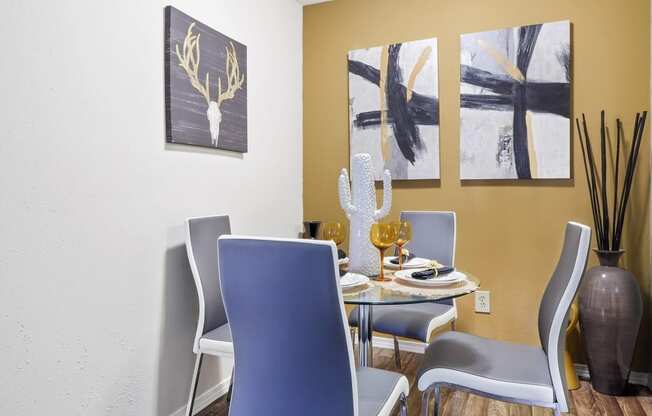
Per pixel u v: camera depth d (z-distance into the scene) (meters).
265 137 2.77
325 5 3.16
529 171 2.61
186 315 2.09
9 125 1.35
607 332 2.23
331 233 1.86
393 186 2.98
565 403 1.37
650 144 2.38
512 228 2.70
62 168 1.51
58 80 1.50
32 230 1.42
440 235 2.49
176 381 2.03
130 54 1.78
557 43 2.53
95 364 1.64
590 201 2.53
